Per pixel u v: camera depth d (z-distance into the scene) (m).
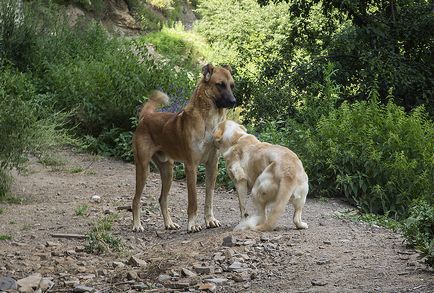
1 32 18.05
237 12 33.12
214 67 8.88
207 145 8.88
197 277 6.74
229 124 8.74
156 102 9.56
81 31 20.73
